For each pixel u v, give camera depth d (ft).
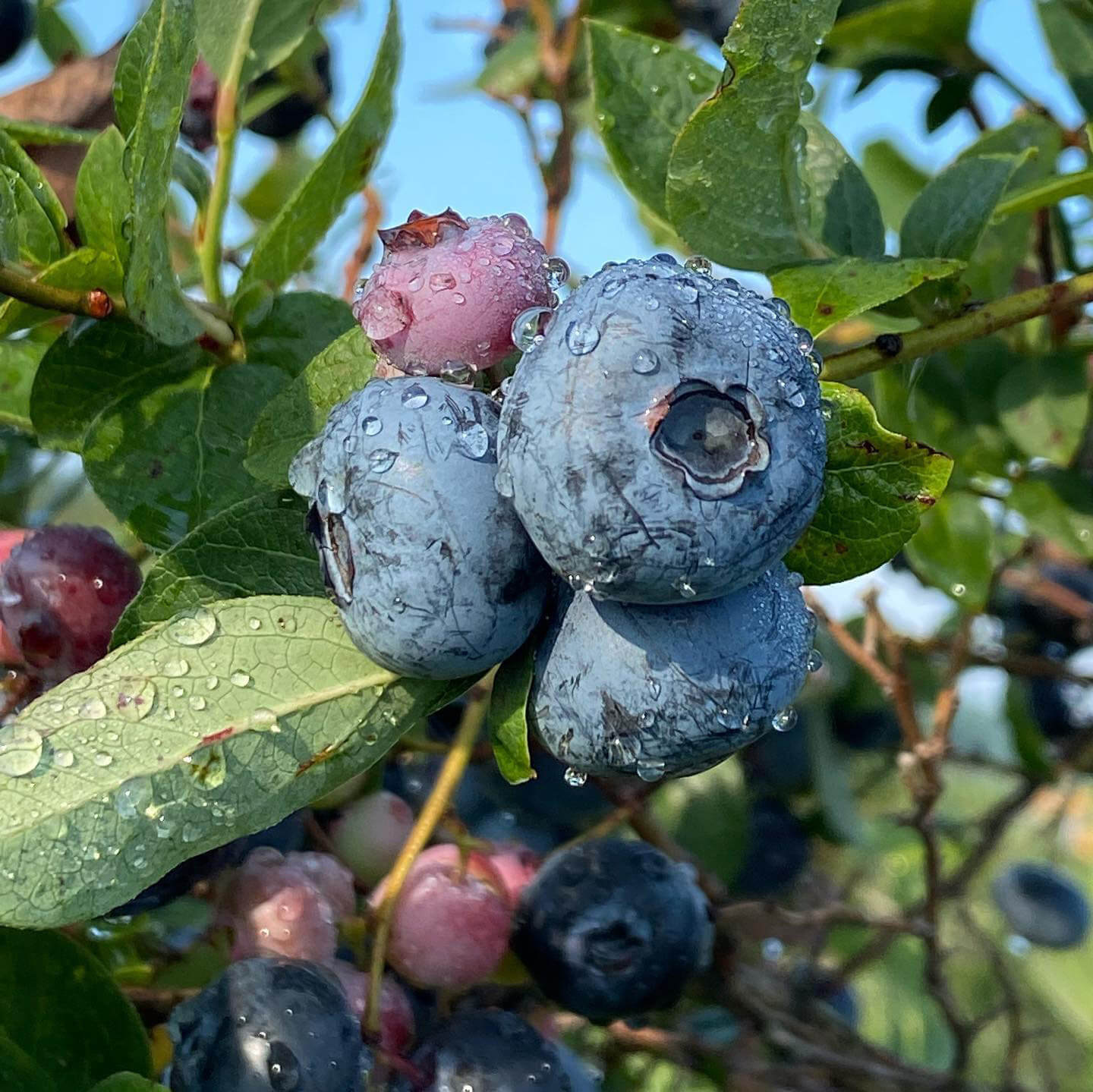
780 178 0.26
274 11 0.30
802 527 0.18
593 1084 0.28
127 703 0.20
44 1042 0.23
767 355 0.17
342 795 0.30
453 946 0.27
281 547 0.22
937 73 0.38
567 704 0.19
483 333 0.20
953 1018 0.41
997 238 0.35
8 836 0.19
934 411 0.37
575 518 0.17
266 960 0.24
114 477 0.26
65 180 0.33
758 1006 0.38
